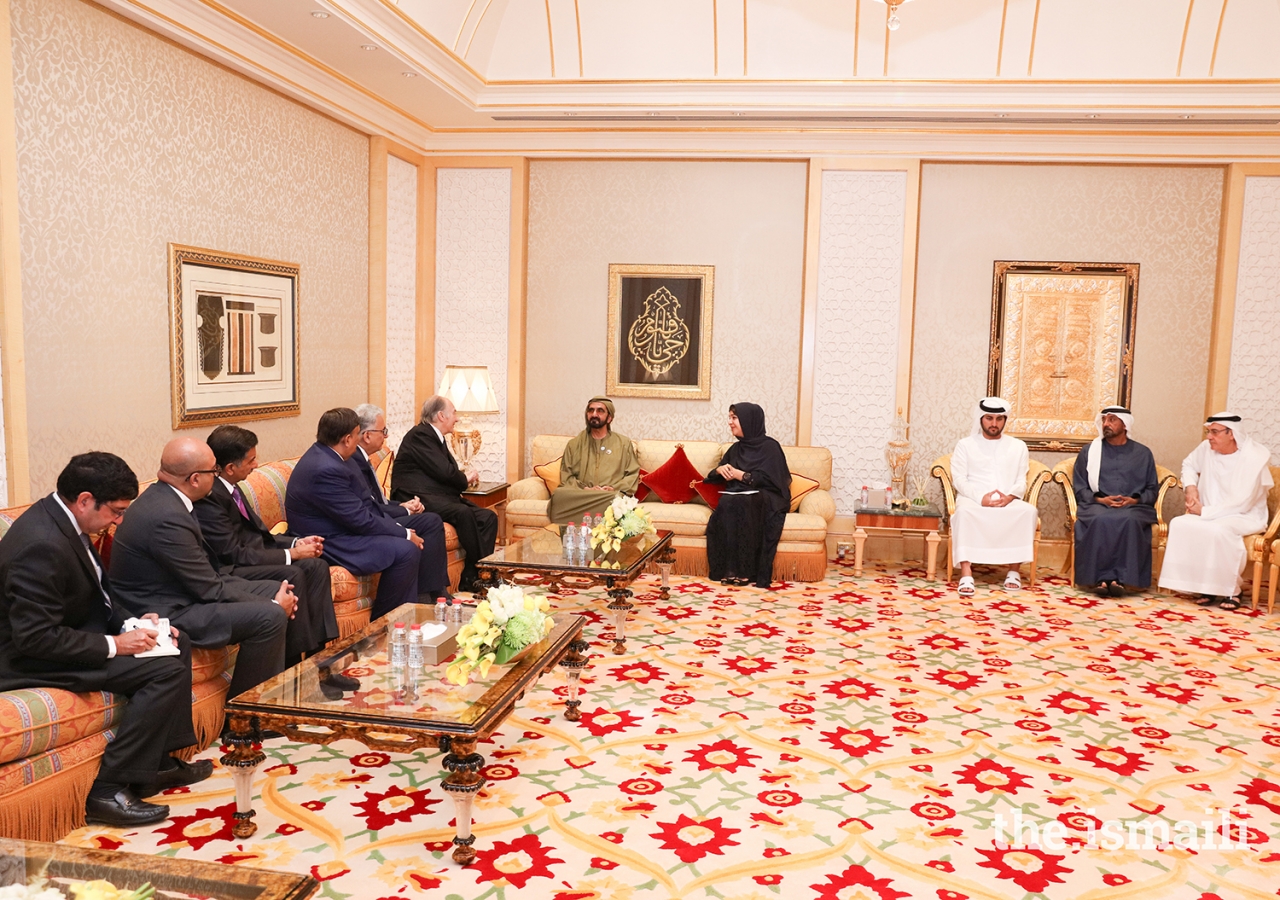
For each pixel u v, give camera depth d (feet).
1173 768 11.10
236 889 5.76
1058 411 22.76
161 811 9.38
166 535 10.70
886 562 22.82
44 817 8.79
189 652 9.98
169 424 14.73
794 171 23.06
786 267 23.26
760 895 8.22
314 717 8.84
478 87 20.83
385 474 19.69
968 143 22.02
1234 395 22.07
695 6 20.24
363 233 21.04
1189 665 15.02
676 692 13.29
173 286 14.56
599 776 10.54
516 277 23.75
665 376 23.93
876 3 19.74
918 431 23.29
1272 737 12.09
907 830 9.45
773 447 20.74
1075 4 19.53
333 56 17.20
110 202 13.26
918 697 13.32
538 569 15.28
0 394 11.52
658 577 20.51
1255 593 18.89
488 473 24.26
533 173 23.95
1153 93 19.71
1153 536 20.75
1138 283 22.31
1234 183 21.50
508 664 10.28
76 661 9.19
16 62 11.59
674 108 20.83
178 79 14.58
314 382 19.10
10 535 9.16
